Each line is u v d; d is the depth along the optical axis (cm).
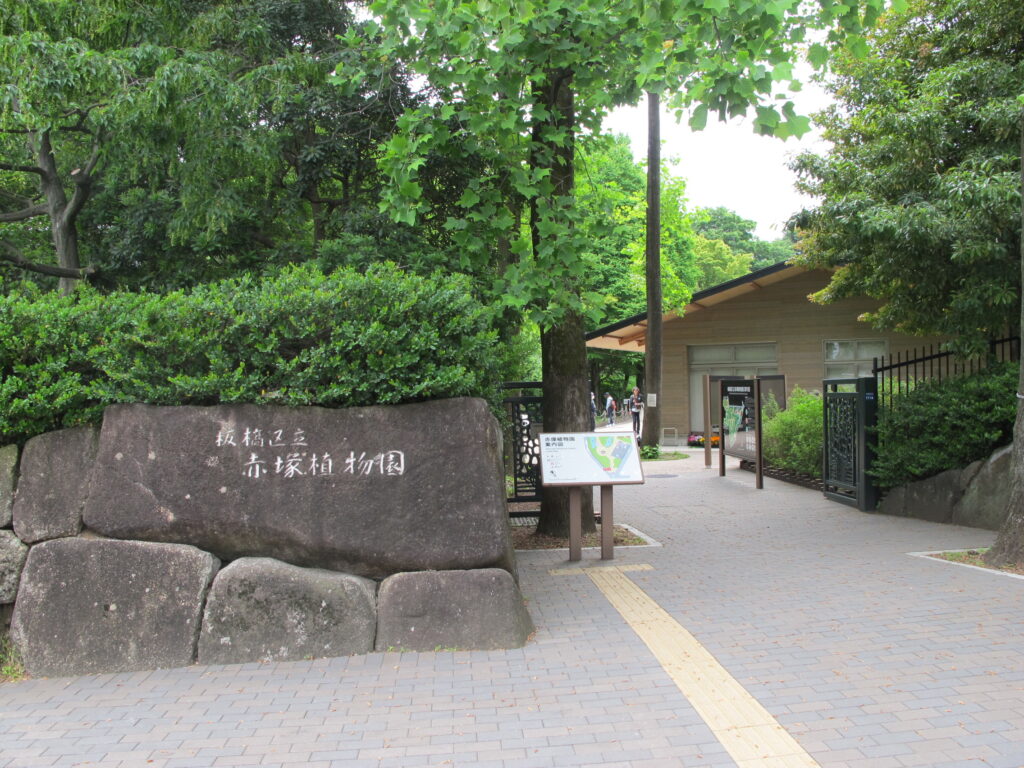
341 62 821
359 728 384
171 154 852
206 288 612
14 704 428
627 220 2698
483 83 664
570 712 396
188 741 375
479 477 512
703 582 659
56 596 483
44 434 508
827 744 352
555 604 600
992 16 939
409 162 668
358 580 500
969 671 433
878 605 568
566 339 856
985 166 852
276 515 498
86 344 515
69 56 777
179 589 485
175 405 514
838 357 2341
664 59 589
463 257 709
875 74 1077
